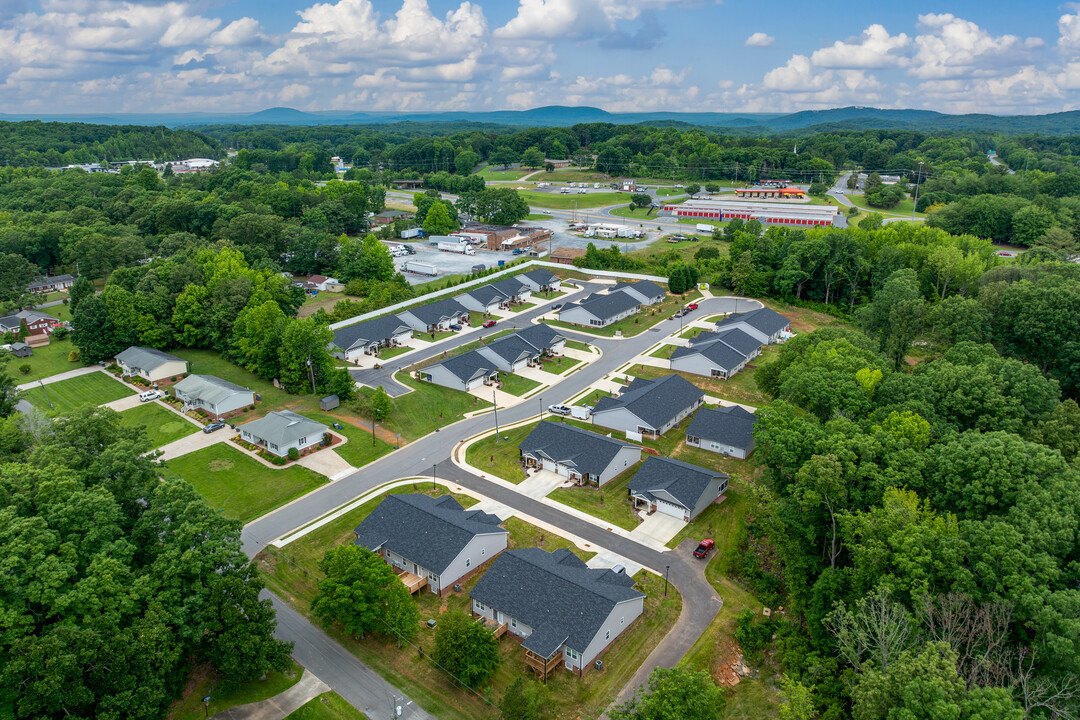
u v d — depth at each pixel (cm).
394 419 8525
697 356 9950
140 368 9656
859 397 6175
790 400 6756
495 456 7625
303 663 4694
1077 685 3447
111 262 14850
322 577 5559
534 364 10456
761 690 4538
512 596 4991
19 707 3412
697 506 6362
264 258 14688
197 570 4222
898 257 12375
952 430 5681
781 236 15862
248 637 4209
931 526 4466
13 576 3672
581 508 6594
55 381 9775
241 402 8650
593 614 4694
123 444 4972
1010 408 5903
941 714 3050
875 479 4875
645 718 3631
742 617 4934
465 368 9562
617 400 8469
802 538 5159
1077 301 7819
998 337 8462
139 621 3938
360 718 4247
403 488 6938
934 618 4016
